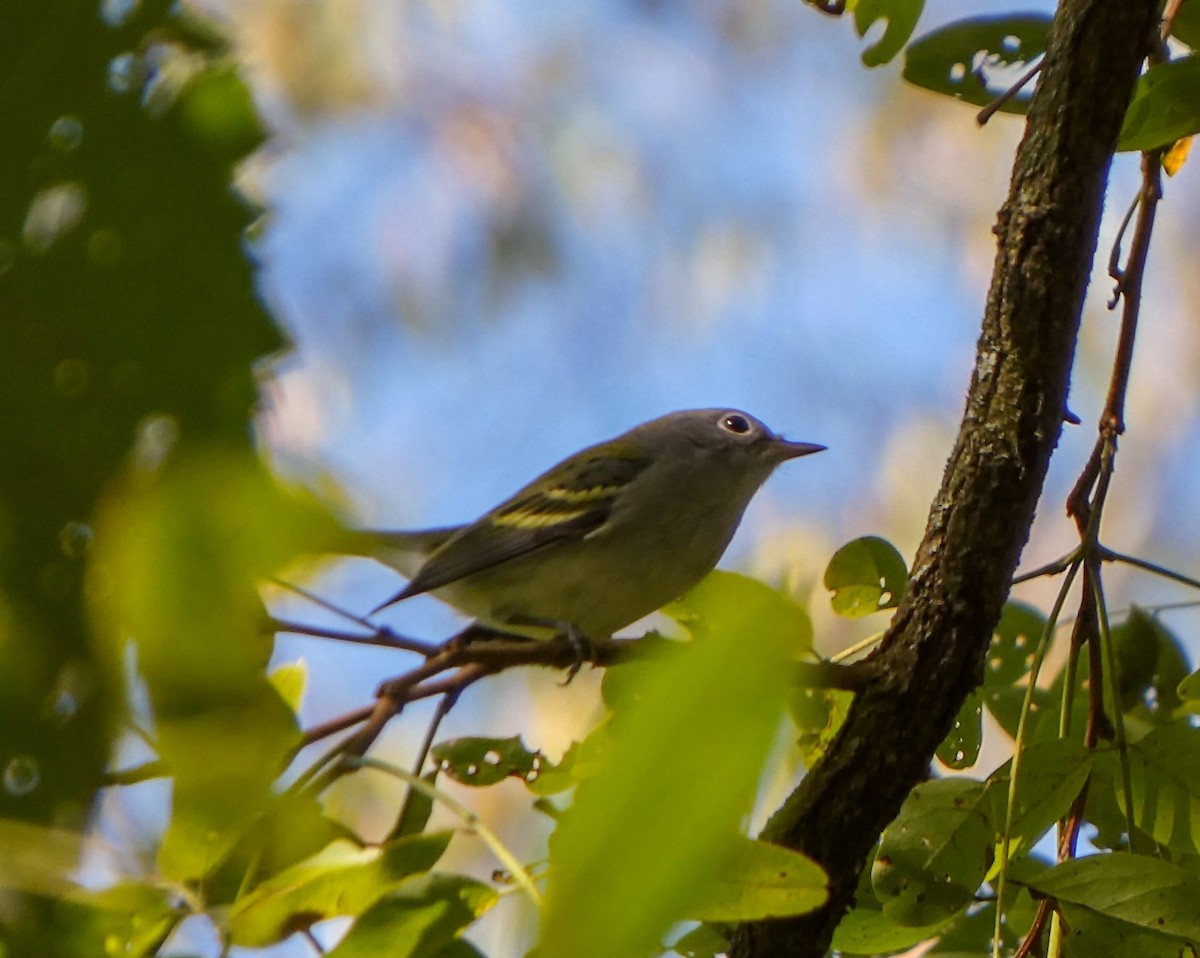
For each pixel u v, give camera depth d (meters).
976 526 6.96
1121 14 6.70
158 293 2.16
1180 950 5.91
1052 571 7.14
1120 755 6.61
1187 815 6.55
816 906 3.97
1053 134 6.86
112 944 3.87
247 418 2.17
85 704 2.32
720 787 2.33
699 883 2.35
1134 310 7.76
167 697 2.51
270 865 4.33
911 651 6.98
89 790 2.38
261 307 2.19
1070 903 6.02
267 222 2.26
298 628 5.49
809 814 6.93
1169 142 7.33
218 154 2.26
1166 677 7.89
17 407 2.12
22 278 2.13
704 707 2.34
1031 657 8.15
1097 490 7.26
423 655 5.68
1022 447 6.93
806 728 7.41
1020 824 6.42
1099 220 6.92
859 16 7.53
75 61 2.21
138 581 2.22
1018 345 6.94
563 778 6.43
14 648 2.24
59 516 2.15
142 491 2.16
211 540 2.20
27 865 2.96
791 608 2.41
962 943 6.98
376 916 4.27
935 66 7.80
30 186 2.17
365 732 5.37
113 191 2.19
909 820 6.48
